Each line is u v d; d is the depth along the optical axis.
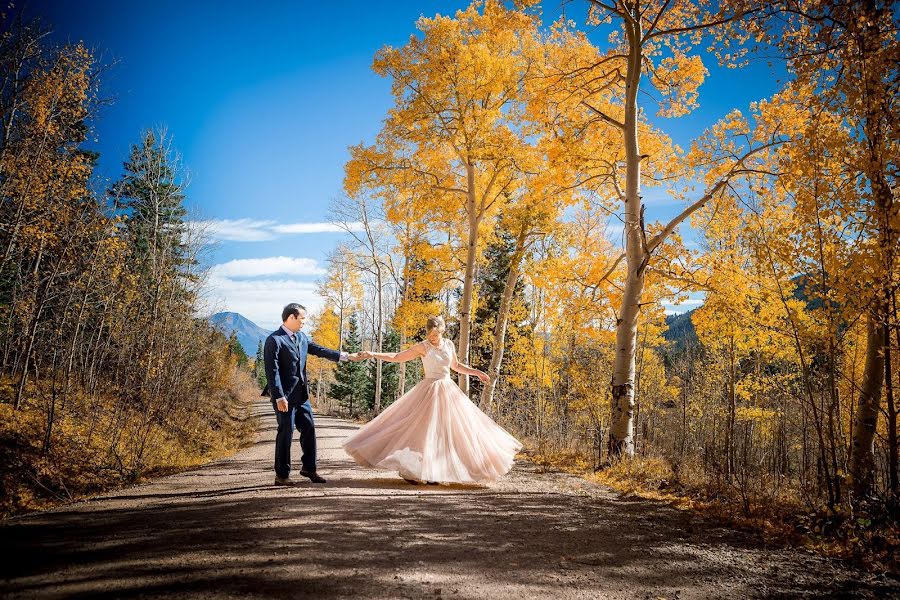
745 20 6.66
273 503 4.40
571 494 5.62
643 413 18.45
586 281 11.14
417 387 6.02
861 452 6.16
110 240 11.62
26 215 10.52
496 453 5.94
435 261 15.02
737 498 5.22
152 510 4.20
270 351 5.52
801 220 4.94
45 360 13.23
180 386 14.88
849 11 4.92
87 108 11.34
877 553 3.55
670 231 8.98
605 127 10.92
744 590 2.84
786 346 11.72
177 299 16.77
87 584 2.42
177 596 2.29
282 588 2.46
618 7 9.05
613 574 3.01
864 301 4.50
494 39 12.51
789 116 8.73
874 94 4.53
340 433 16.34
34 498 5.56
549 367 16.12
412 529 3.72
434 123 12.80
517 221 12.73
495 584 2.72
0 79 10.28
